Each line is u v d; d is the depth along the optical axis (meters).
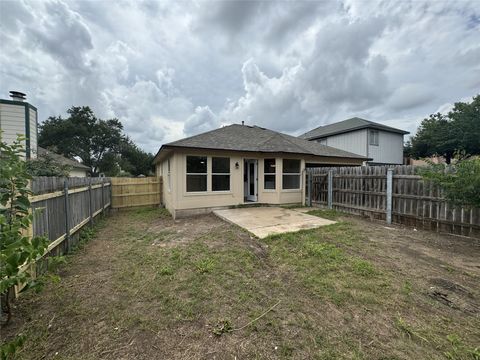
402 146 21.08
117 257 4.38
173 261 4.09
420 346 2.12
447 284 3.18
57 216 4.27
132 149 33.59
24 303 2.81
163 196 11.50
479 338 2.21
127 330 2.35
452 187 4.77
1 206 2.46
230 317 2.54
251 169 10.72
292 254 4.30
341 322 2.45
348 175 8.37
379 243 4.87
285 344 2.16
